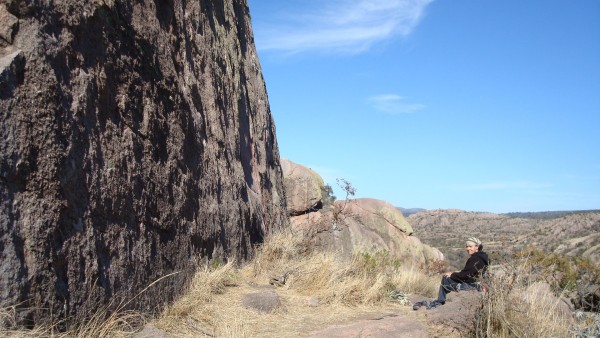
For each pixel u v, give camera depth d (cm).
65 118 453
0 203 378
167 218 625
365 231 1784
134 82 590
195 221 717
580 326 660
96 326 461
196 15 873
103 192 494
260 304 687
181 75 756
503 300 602
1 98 391
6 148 388
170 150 661
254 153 1195
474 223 7800
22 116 406
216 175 836
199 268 714
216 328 591
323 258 945
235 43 1162
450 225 8056
